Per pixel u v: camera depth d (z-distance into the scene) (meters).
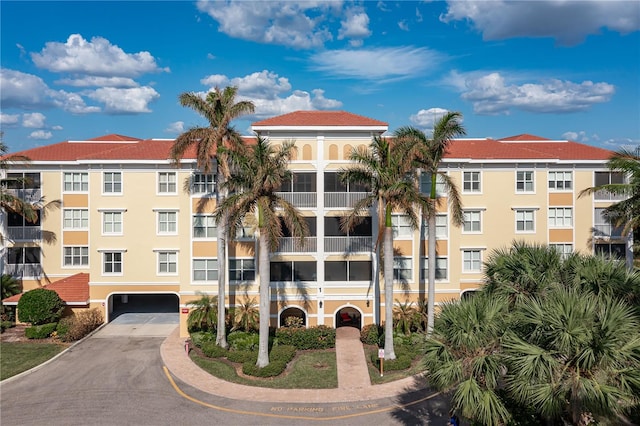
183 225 35.94
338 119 36.09
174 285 38.41
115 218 38.47
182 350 32.06
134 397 25.05
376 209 35.69
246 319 33.84
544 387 14.49
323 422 22.42
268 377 27.77
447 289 36.75
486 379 15.96
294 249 35.69
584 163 39.06
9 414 23.11
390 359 29.31
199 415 23.09
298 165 35.28
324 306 35.78
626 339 14.41
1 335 35.12
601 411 14.30
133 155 38.75
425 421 22.44
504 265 20.58
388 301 29.45
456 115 29.44
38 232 39.88
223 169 29.77
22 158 37.28
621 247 39.81
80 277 39.62
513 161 37.59
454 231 36.97
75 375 27.91
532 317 15.52
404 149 28.34
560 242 39.34
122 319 39.56
